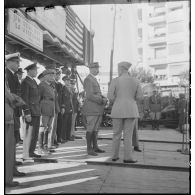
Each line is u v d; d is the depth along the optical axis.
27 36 5.57
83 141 6.71
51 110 5.02
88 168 3.88
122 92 4.21
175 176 3.50
